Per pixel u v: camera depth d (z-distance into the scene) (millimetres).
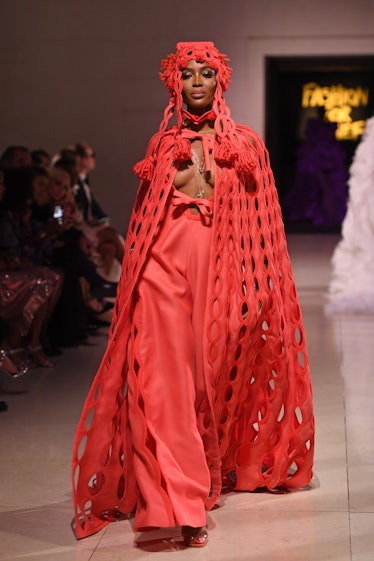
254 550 5660
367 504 6391
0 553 5711
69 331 12156
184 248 6098
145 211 6223
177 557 5590
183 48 6238
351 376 10305
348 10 20062
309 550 5645
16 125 20406
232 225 6188
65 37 20109
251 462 6523
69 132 20375
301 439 6531
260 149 6445
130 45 20078
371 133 15258
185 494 5699
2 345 10641
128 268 6156
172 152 6160
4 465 7363
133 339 5926
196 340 6039
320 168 31422
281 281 6523
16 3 20047
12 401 9359
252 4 20062
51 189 12773
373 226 15422
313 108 33531
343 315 14477
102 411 5965
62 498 6652
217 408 6172
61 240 12195
